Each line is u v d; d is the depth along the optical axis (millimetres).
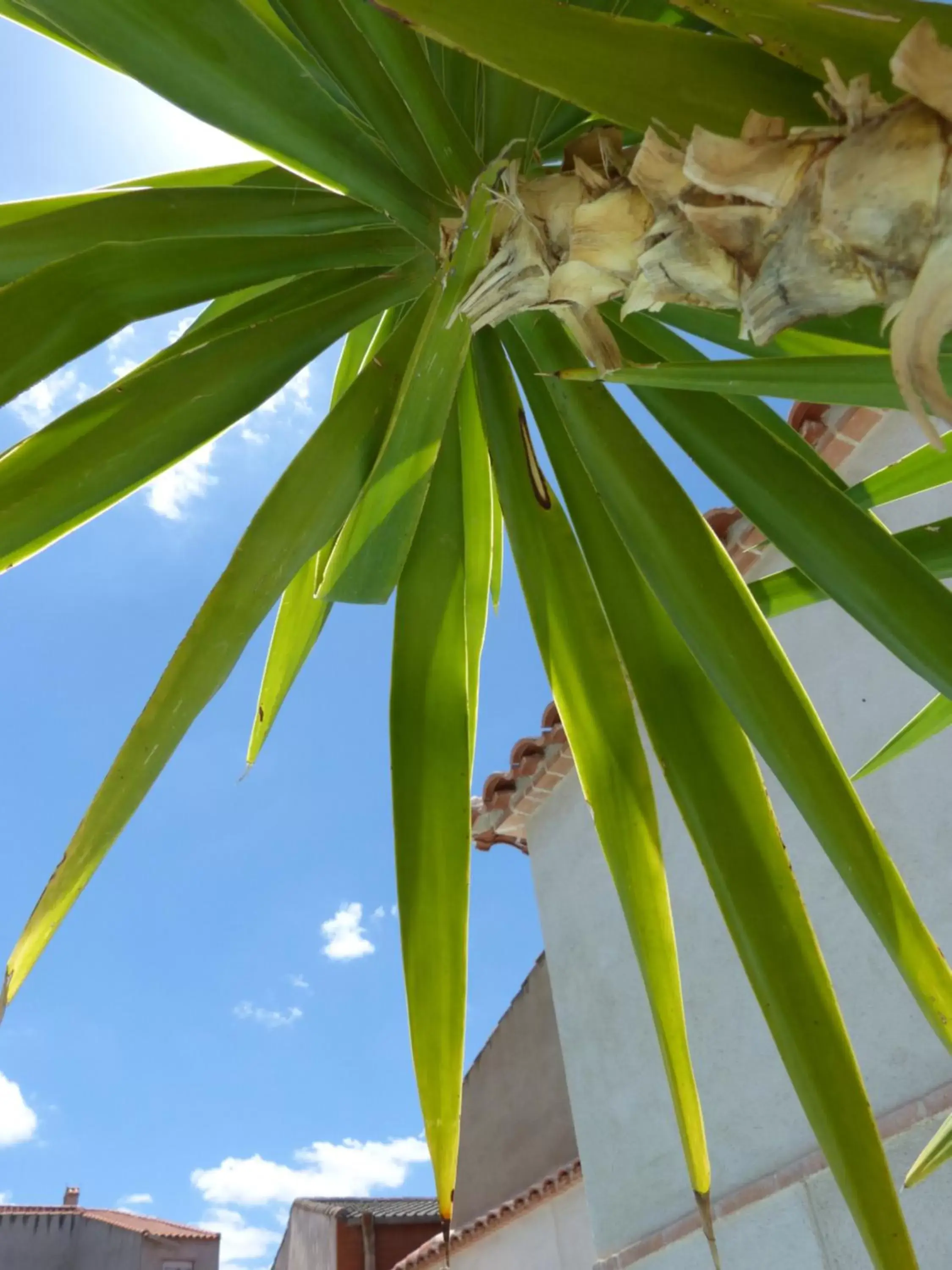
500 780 3412
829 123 399
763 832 617
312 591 882
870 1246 508
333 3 630
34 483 568
